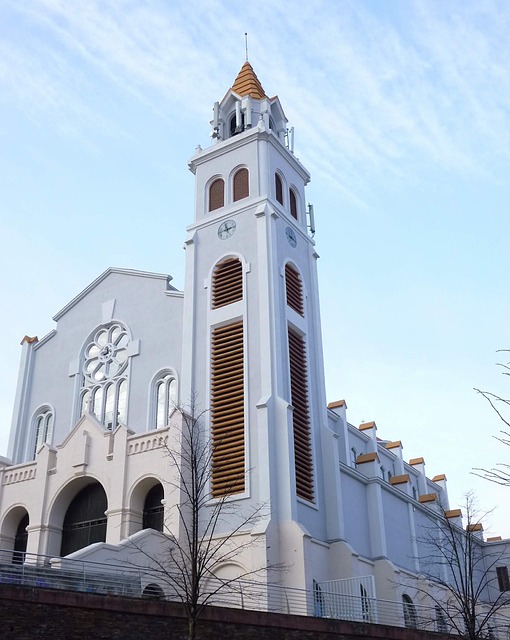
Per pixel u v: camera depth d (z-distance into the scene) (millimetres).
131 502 38875
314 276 49656
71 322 51875
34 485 42344
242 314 43688
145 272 49656
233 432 40250
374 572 43688
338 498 41594
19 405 50594
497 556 58719
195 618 24344
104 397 47844
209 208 49656
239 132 52469
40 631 22391
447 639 32469
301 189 52844
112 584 28906
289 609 32750
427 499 54312
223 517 38062
